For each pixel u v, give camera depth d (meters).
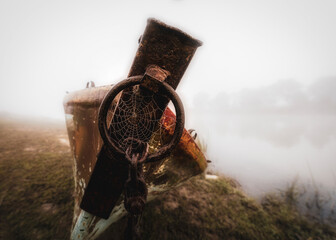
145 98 0.99
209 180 3.93
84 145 1.71
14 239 1.84
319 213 3.13
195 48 0.97
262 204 3.25
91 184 1.28
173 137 0.95
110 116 1.17
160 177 1.67
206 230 2.39
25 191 2.62
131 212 0.82
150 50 0.94
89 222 1.52
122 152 0.91
